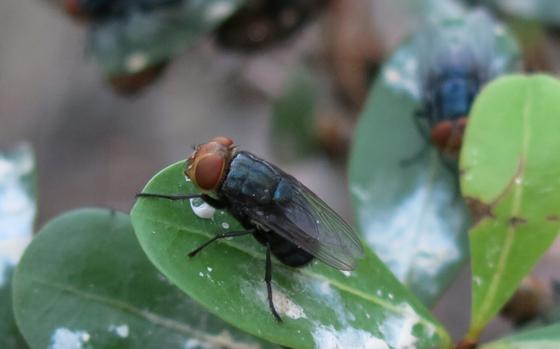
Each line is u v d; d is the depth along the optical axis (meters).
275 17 0.15
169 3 0.14
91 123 0.26
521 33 0.15
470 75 0.13
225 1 0.13
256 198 0.10
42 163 0.26
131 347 0.10
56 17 0.27
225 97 0.23
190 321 0.11
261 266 0.10
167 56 0.13
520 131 0.11
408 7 0.16
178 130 0.26
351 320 0.10
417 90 0.13
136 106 0.26
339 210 0.23
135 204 0.10
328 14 0.16
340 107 0.17
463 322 0.21
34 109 0.26
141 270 0.11
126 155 0.26
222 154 0.10
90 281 0.10
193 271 0.10
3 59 0.27
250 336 0.11
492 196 0.11
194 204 0.10
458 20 0.13
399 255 0.12
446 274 0.12
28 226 0.12
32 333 0.10
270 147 0.18
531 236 0.11
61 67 0.27
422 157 0.12
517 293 0.12
